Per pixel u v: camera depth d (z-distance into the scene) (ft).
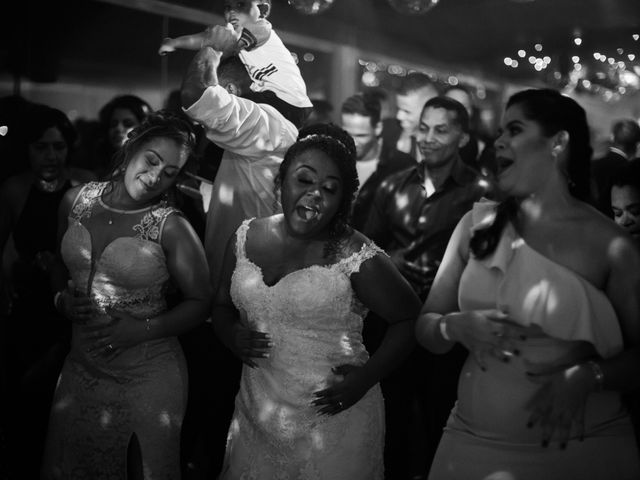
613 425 8.77
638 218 12.19
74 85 20.89
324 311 9.83
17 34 19.61
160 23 22.44
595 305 8.52
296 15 26.63
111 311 11.03
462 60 34.65
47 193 15.51
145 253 10.96
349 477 9.98
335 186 9.91
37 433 15.02
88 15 21.01
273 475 10.10
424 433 14.97
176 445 11.34
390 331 10.22
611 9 29.48
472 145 18.85
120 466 11.05
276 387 10.05
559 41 32.63
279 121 12.30
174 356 11.40
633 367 8.46
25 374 14.93
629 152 25.12
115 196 11.21
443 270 9.59
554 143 8.77
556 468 8.61
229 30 12.09
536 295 8.59
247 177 12.39
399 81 31.63
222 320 10.72
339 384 9.86
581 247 8.65
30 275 14.96
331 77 28.71
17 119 18.42
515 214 8.95
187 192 13.73
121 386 11.03
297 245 10.13
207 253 12.66
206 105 11.51
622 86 32.78
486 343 8.78
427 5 18.60
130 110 18.06
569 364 8.68
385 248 15.80
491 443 8.84
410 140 21.07
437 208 15.20
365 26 29.73
